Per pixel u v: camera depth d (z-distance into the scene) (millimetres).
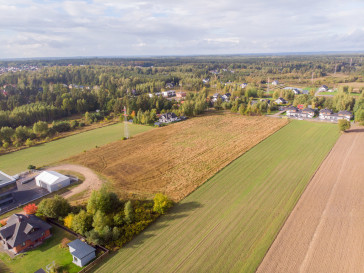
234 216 39438
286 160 60531
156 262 30750
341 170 54375
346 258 30906
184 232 36125
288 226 36844
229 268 29594
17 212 43250
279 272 28984
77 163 62781
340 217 38719
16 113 100062
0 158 68312
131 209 38656
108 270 29750
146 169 58312
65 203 41125
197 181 51438
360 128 86375
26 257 32656
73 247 32312
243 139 77688
